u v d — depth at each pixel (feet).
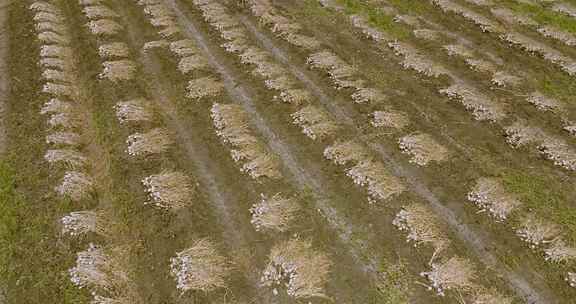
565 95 63.41
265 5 85.66
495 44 75.00
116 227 46.78
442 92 64.03
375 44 75.20
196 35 77.41
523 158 53.88
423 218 46.14
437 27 79.92
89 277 41.81
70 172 51.26
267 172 51.80
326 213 47.83
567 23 79.87
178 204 48.60
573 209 47.55
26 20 80.74
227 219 47.57
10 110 61.21
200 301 40.63
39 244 45.19
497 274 42.16
